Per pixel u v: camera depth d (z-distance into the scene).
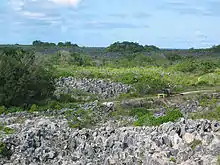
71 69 69.94
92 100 47.94
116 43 139.00
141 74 64.75
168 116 30.52
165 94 48.91
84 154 24.31
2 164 23.83
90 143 25.23
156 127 25.81
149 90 52.09
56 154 24.78
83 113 37.38
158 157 20.98
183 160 20.70
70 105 42.38
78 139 25.84
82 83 56.75
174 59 104.25
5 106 41.75
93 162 23.14
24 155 24.56
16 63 44.94
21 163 23.92
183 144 22.16
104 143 24.72
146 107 42.19
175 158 21.03
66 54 86.19
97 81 57.50
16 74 44.03
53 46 134.62
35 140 26.02
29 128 28.45
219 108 33.88
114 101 45.72
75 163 22.83
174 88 56.25
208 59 101.25
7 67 43.44
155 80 58.38
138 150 22.73
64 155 24.77
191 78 67.06
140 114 36.78
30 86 44.56
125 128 27.03
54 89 48.19
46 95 46.09
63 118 34.94
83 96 50.50
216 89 55.44
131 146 23.64
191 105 41.47
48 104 42.19
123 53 124.25
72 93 51.91
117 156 23.03
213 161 19.55
